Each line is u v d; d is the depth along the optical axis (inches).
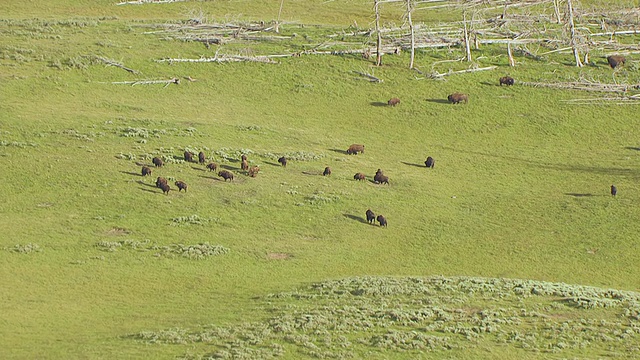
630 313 2363.4
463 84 4761.3
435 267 2896.2
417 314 2301.9
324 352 2079.2
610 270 2960.1
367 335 2183.8
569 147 4188.0
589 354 2139.5
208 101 4355.3
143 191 3228.3
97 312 2322.8
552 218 3366.1
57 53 4603.8
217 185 3356.3
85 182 3253.0
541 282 2630.4
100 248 2778.1
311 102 4488.2
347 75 4788.4
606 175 3853.3
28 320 2225.6
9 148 3447.3
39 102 4015.8
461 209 3412.9
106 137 3668.8
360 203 3358.8
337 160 3784.5
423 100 4574.3
